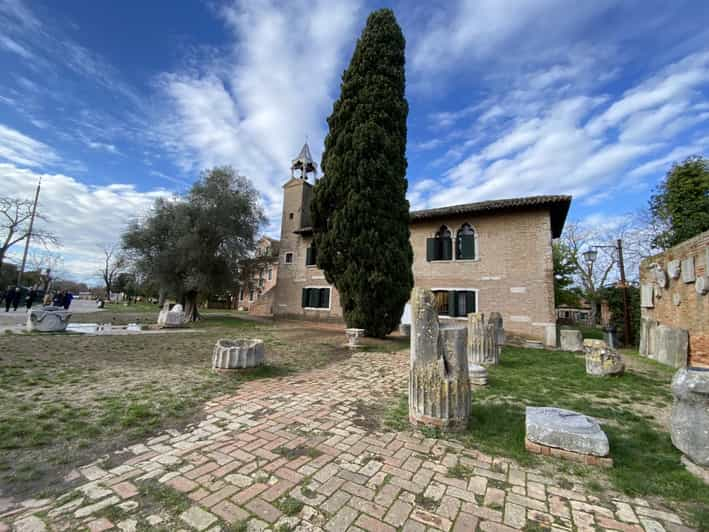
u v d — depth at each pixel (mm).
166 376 6285
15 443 3367
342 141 13047
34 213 25516
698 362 7758
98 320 18250
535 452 3443
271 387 5855
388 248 12195
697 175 13750
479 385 6164
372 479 2896
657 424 4340
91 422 3982
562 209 15742
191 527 2203
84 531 2137
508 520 2367
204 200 21547
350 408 4816
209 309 39938
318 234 13531
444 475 2988
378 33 13789
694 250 7961
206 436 3740
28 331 11562
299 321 22391
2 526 2160
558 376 7039
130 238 20984
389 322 12617
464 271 16828
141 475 2877
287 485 2768
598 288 25688
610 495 2707
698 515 2432
